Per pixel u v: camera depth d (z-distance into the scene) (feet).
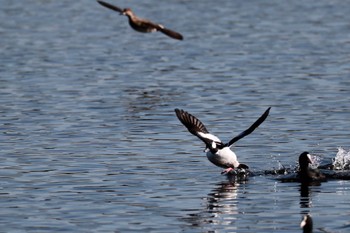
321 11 175.32
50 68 111.34
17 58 119.96
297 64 112.37
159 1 197.26
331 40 135.44
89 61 117.80
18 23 161.68
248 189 53.62
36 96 90.99
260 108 83.35
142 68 111.86
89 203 50.26
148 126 75.15
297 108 82.94
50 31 150.92
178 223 45.93
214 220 46.42
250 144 67.62
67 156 63.31
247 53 123.34
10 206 49.78
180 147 66.49
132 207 49.32
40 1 199.11
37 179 56.29
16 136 70.95
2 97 90.38
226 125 75.36
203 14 173.17
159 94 92.68
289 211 47.98
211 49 128.26
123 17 171.12
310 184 54.75
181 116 55.21
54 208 49.21
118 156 63.31
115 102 87.71
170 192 52.90
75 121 77.61
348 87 94.48
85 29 154.20
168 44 134.92
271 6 184.85
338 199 50.55
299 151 64.80
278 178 56.65
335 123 75.20
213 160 55.26
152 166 60.13
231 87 96.17
